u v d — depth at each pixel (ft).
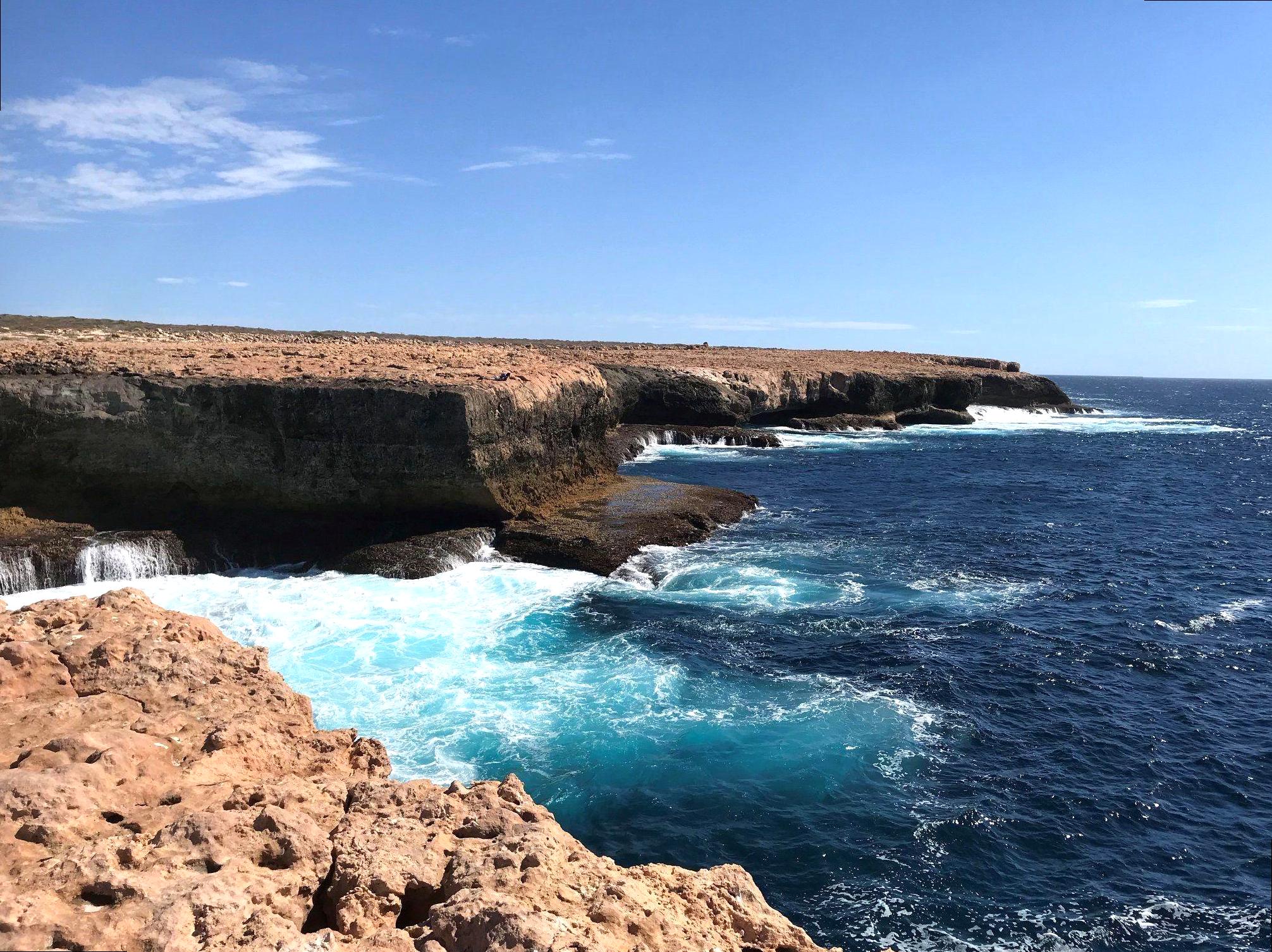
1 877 22.21
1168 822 45.96
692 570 89.10
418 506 91.66
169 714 33.88
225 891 22.90
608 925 23.08
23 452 85.81
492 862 25.77
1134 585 89.86
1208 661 68.49
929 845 43.04
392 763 47.62
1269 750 54.03
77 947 19.98
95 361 98.12
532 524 96.89
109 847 24.06
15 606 73.72
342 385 90.63
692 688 59.47
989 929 37.58
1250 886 40.86
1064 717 57.82
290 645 64.95
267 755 33.14
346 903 23.94
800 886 39.83
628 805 45.16
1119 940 37.14
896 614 77.25
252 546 88.33
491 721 53.21
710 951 23.71
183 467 89.10
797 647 68.39
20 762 28.50
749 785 47.44
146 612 41.98
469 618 72.28
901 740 53.36
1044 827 44.96
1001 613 78.84
